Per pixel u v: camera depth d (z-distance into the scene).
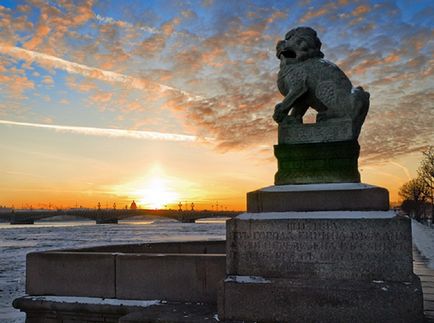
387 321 6.11
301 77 7.77
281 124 7.83
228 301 6.69
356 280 6.43
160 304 7.57
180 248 11.05
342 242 6.55
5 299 16.78
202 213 173.50
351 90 7.55
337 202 6.91
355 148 7.36
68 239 71.50
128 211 173.62
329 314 6.31
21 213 167.75
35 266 8.41
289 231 6.79
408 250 6.30
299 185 7.34
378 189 6.77
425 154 77.25
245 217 7.07
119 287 7.95
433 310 7.82
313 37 8.03
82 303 7.81
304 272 6.65
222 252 11.30
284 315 6.47
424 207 109.31
